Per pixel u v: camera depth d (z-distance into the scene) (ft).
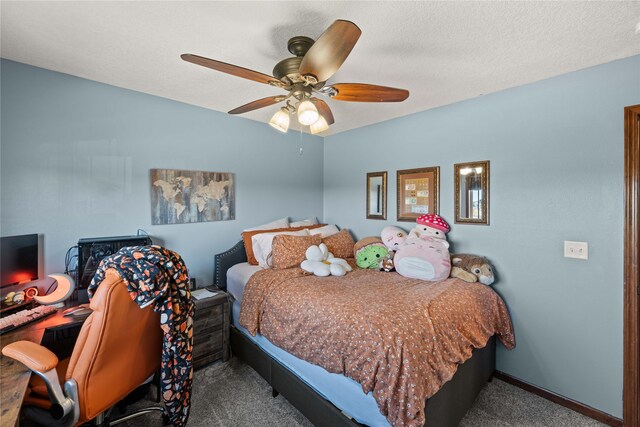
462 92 7.19
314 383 5.32
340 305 5.28
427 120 8.54
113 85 7.06
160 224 7.91
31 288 5.80
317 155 12.06
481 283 6.93
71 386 3.82
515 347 6.97
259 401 6.33
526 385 6.78
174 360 4.85
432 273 6.97
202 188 8.70
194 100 8.07
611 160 5.66
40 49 5.40
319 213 12.14
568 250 6.18
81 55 5.61
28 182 6.04
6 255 5.33
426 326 4.68
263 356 6.56
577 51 5.25
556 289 6.37
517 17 4.30
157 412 6.01
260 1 4.00
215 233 9.04
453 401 5.02
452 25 4.51
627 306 5.56
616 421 5.70
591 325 5.97
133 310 4.19
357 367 4.44
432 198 8.48
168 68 6.16
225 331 7.77
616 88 5.59
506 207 7.04
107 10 4.25
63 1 4.05
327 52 3.64
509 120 6.95
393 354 4.13
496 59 5.57
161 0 4.02
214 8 4.18
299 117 4.75
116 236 7.15
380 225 10.05
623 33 4.67
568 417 5.97
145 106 7.58
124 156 7.28
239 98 7.91
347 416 4.67
